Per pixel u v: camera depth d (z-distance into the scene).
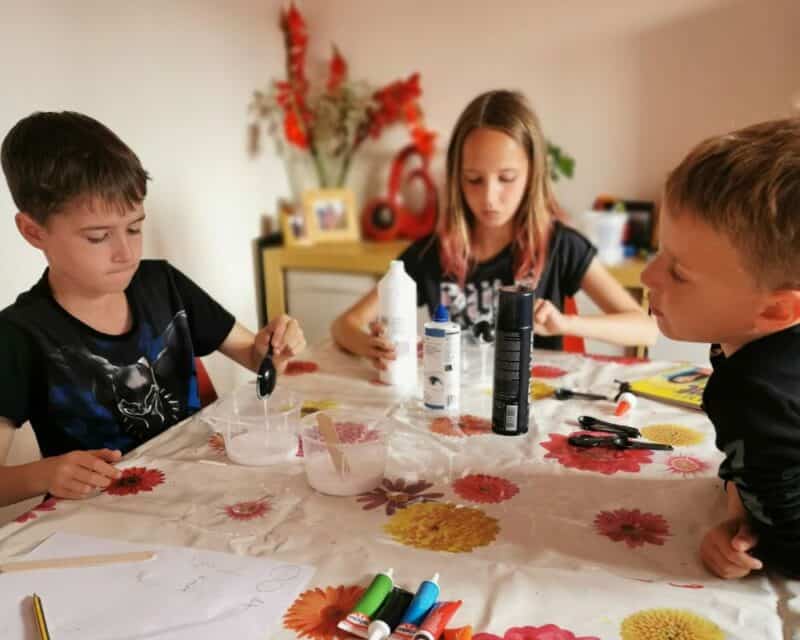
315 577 0.62
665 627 0.55
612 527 0.71
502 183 1.41
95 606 0.58
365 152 2.59
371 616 0.56
